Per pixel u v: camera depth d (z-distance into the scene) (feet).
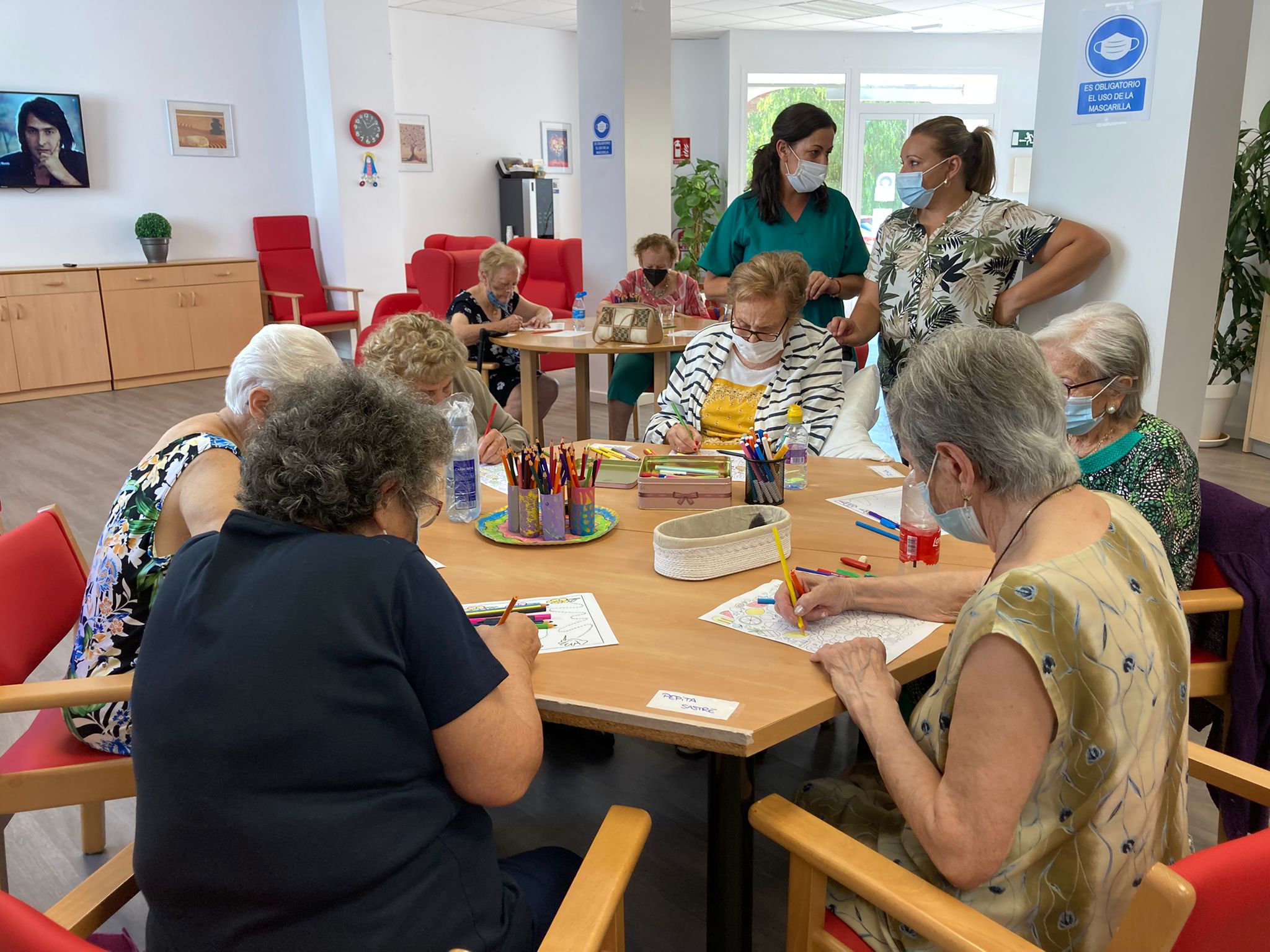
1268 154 16.51
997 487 3.63
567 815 7.32
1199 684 5.90
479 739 3.36
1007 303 9.87
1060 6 9.94
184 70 25.67
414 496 3.69
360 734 3.14
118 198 25.09
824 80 35.29
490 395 9.47
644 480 6.78
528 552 5.99
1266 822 5.46
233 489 5.14
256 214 27.58
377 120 27.86
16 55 23.04
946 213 9.98
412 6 29.96
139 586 5.21
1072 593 3.27
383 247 28.78
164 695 3.13
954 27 33.50
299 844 3.04
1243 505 5.90
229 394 5.69
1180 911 2.53
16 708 4.62
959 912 3.26
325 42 26.58
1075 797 3.36
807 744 8.21
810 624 4.86
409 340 7.29
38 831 7.16
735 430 8.75
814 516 6.58
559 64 35.24
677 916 6.19
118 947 4.37
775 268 8.34
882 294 10.58
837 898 4.01
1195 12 8.77
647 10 20.34
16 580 5.39
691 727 3.88
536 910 3.94
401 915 3.19
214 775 3.03
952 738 3.37
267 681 3.05
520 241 25.21
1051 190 10.42
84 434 19.62
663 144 21.45
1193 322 9.72
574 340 15.51
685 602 5.16
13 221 23.54
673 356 17.54
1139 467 5.84
